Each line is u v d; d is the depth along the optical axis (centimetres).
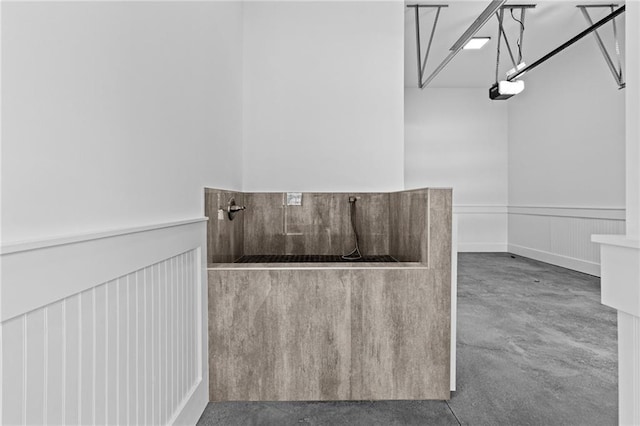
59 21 90
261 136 293
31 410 78
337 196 294
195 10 182
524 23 473
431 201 192
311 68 294
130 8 122
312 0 294
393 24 296
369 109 296
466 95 751
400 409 185
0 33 73
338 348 193
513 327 304
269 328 193
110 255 106
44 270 81
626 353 78
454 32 493
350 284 193
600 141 503
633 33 77
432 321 193
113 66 112
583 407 185
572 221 557
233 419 177
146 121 133
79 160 96
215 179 217
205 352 189
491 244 759
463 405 188
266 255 291
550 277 507
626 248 75
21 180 78
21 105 78
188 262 171
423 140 755
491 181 756
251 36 293
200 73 190
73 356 91
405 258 239
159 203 143
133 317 120
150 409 131
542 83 631
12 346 73
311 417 178
